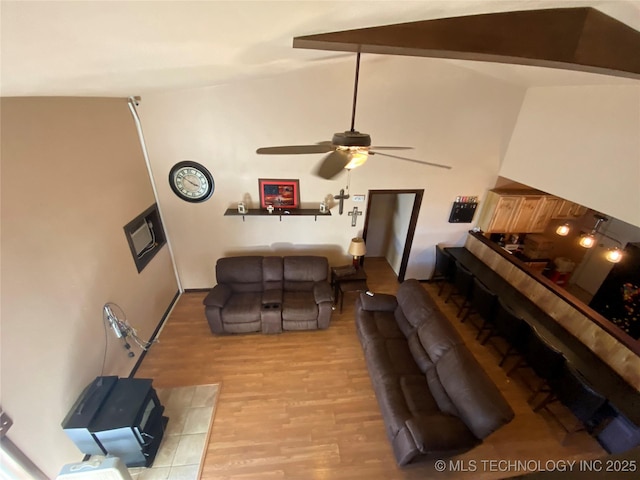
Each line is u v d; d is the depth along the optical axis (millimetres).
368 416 3088
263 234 4535
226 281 4230
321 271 4312
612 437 2785
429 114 3945
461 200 4617
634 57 1512
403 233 5160
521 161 4043
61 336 2400
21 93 1770
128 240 3367
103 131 2957
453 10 1239
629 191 2787
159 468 2623
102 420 2377
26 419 2082
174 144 3781
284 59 2348
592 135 3086
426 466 2707
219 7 875
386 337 3484
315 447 2811
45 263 2268
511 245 5176
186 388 3305
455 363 2758
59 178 2406
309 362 3666
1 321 1942
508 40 1442
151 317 3881
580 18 1406
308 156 4047
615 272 4449
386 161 4211
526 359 3193
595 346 2979
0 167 1954
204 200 4172
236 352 3771
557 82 3236
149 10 799
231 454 2732
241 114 3697
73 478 2023
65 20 749
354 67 3574
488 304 3670
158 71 1865
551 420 3098
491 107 3971
